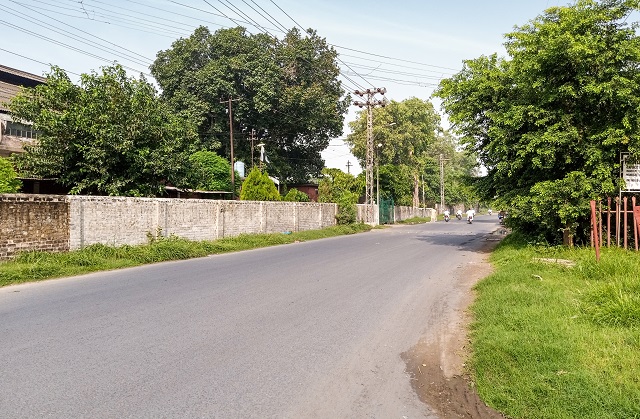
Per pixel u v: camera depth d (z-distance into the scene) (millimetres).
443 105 16828
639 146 11578
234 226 18328
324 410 3627
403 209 47750
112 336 5250
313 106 39219
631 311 5449
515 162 13508
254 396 3807
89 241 11906
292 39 40250
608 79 12016
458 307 7234
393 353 5027
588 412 3441
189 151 19078
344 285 8789
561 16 12945
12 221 9984
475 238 22094
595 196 11992
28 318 5996
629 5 12016
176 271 10344
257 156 40844
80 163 15359
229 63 35844
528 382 3963
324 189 32906
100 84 16125
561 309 6059
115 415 3389
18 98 15406
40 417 3320
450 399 3936
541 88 12969
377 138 47719
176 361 4516
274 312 6559
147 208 13859
